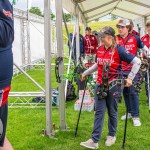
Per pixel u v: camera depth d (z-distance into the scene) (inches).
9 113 255.8
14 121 230.5
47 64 183.0
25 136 194.2
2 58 75.9
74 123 218.5
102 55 159.9
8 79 79.4
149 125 213.3
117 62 157.8
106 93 158.2
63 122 201.2
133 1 461.1
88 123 219.0
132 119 219.5
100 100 161.2
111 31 156.8
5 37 72.9
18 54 547.8
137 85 197.6
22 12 562.3
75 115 243.3
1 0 73.5
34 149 173.5
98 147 172.1
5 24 72.9
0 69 75.8
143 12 549.0
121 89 161.3
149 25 259.9
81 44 404.2
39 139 185.9
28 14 595.8
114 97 161.6
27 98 298.7
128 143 179.0
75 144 178.9
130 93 207.5
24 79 478.3
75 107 261.4
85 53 408.8
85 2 388.8
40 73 561.3
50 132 191.5
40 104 278.7
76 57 364.2
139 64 157.8
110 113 169.6
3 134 86.4
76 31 360.2
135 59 157.1
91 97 269.4
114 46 157.2
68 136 190.9
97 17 706.8
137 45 218.5
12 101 294.2
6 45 75.3
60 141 183.2
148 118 230.1
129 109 213.9
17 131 204.8
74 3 339.3
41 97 280.2
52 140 184.7
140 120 225.3
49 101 188.4
